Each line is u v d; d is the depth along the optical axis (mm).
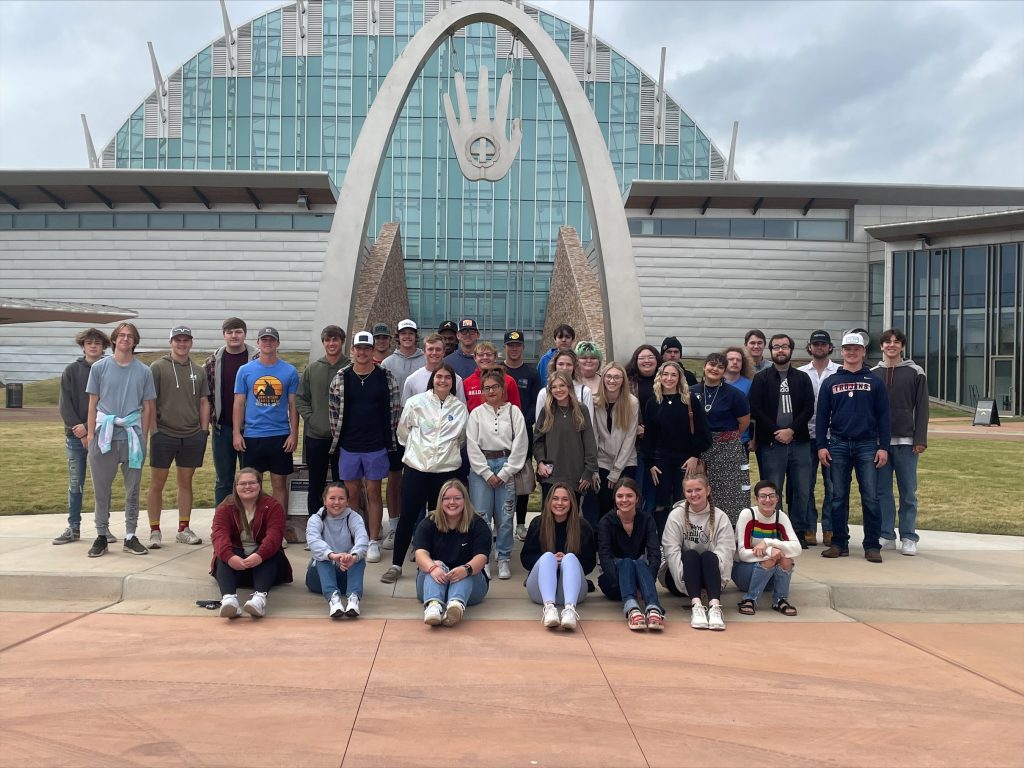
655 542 5934
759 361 8734
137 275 40281
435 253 49312
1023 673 4633
